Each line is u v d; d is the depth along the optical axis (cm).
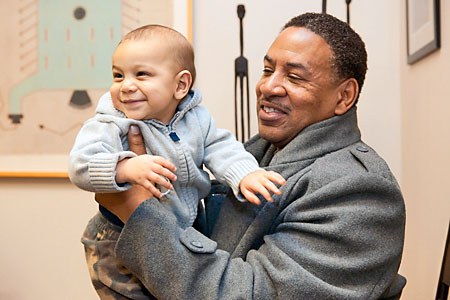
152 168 93
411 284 183
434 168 158
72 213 210
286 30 119
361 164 108
